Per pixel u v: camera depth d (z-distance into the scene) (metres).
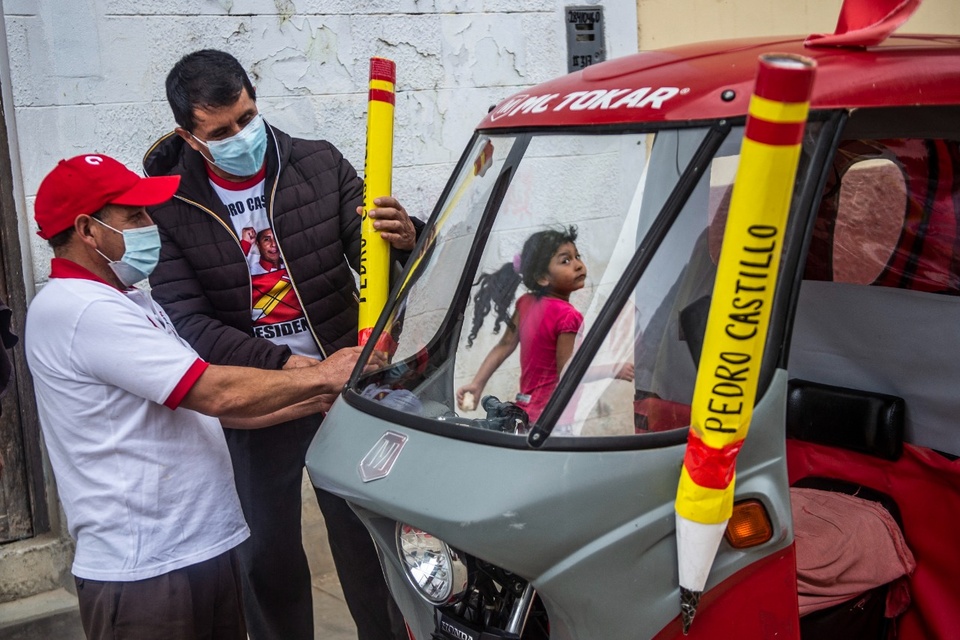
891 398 2.51
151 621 2.46
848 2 2.21
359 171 4.34
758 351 1.64
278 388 2.49
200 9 3.94
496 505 1.76
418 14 4.34
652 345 1.90
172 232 3.00
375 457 2.01
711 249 1.97
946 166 2.58
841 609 2.33
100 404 2.39
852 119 2.40
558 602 1.80
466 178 2.43
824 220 2.85
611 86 2.19
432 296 2.33
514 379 2.08
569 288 2.05
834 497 2.53
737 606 1.87
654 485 1.79
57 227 2.38
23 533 4.07
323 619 3.94
